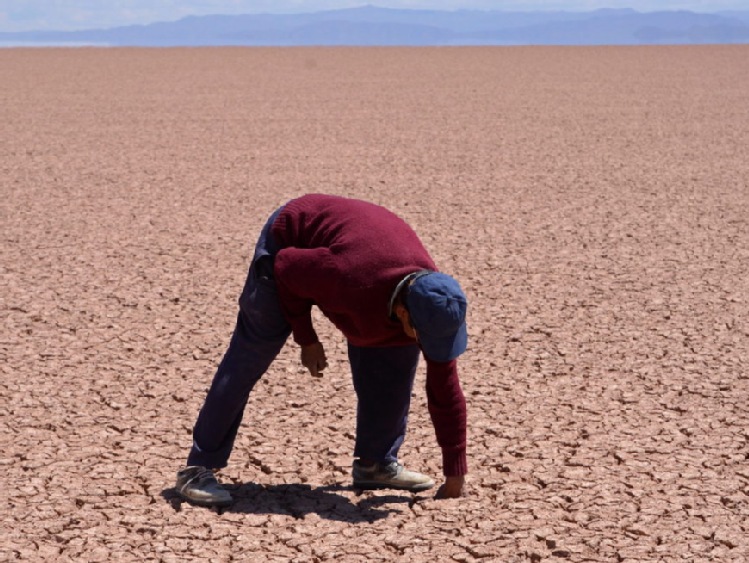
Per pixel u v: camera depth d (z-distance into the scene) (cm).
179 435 456
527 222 953
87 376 534
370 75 3136
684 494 393
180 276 744
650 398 503
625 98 2333
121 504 382
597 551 345
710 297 691
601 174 1258
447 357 340
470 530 360
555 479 406
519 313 655
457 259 803
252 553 344
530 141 1584
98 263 786
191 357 568
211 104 2169
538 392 512
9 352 572
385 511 379
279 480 411
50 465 420
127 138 1606
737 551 344
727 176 1235
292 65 3694
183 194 1105
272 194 1104
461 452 374
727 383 523
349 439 454
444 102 2234
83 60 4069
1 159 1374
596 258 807
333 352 575
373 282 334
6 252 823
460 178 1221
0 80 2875
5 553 341
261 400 501
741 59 4012
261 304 359
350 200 362
